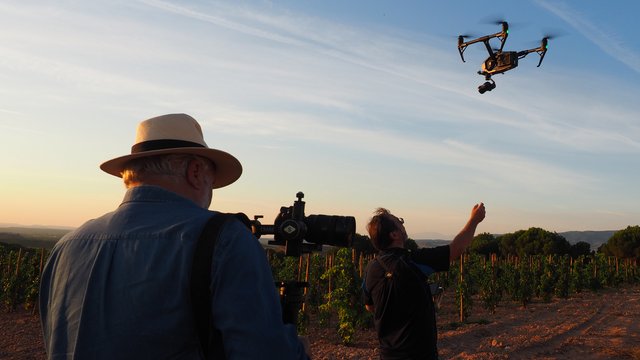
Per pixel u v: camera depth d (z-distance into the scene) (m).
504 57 12.36
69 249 1.52
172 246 1.36
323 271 15.45
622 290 26.72
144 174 1.59
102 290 1.38
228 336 1.27
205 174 1.67
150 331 1.31
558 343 10.98
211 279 1.31
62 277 1.49
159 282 1.33
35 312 13.39
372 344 10.66
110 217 1.53
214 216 1.41
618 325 13.62
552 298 21.62
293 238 1.94
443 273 18.55
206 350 1.33
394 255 3.08
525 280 18.19
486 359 9.30
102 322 1.36
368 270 3.20
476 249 60.22
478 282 18.02
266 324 1.30
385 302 2.98
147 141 1.59
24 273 14.45
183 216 1.43
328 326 12.62
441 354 9.74
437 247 3.13
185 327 1.31
